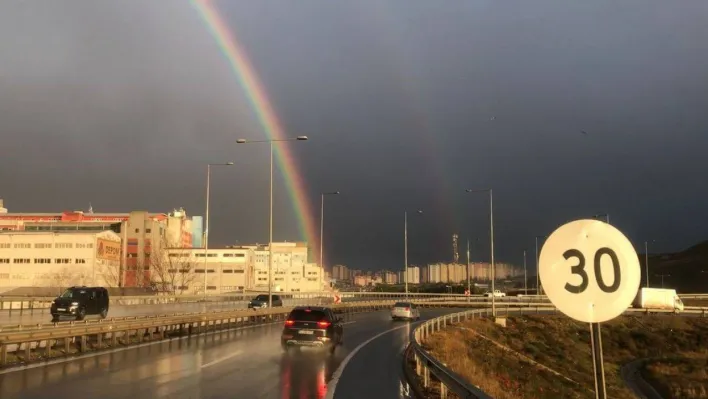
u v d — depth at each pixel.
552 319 59.53
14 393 11.88
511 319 58.28
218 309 56.03
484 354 35.91
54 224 116.69
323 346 21.47
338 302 61.97
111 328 22.39
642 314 67.19
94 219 130.00
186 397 11.68
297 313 22.17
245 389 12.94
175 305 59.97
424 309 75.44
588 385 35.66
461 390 9.25
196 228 160.75
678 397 39.00
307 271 160.12
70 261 95.81
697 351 55.41
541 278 5.20
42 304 46.66
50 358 18.25
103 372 15.24
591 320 5.02
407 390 13.45
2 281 95.56
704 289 131.38
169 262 99.88
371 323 46.25
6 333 16.67
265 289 124.25
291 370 16.66
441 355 25.05
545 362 43.62
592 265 5.08
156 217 139.62
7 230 107.38
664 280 146.50
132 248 114.00
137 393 12.02
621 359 51.31
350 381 14.84
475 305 78.44
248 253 136.62
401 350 24.20
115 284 100.88
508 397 18.77
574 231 5.16
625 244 5.04
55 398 11.32
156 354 20.03
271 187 48.34
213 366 17.03
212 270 133.12
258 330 34.25
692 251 168.50
